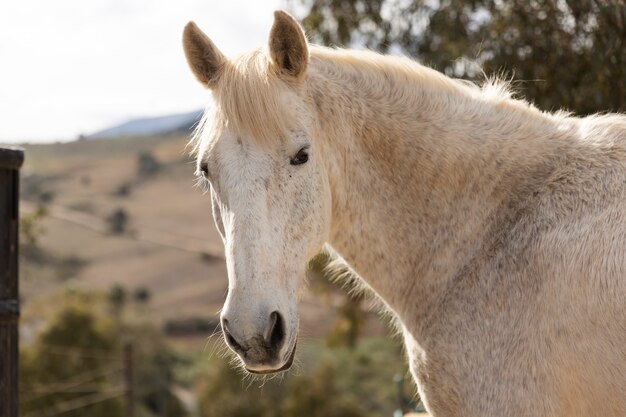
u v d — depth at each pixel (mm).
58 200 92188
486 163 3963
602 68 7805
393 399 33000
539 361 3557
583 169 3789
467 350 3752
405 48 10578
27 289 58969
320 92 3902
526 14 8477
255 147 3576
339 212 4004
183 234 85375
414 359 3998
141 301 71000
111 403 28734
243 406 30953
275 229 3545
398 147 3994
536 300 3617
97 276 74750
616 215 3572
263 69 3656
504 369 3629
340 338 12805
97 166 105625
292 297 3594
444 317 3871
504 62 8531
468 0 9375
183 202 94438
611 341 3438
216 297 72812
